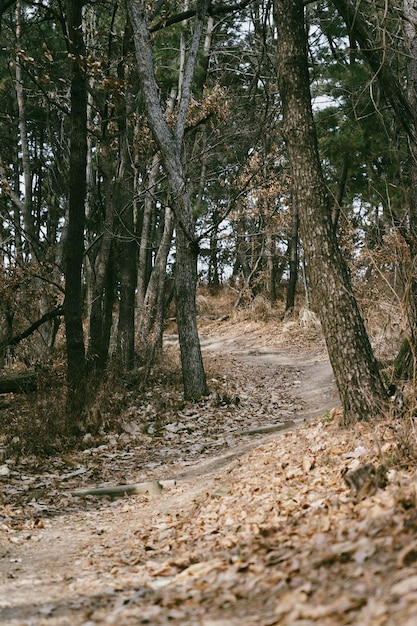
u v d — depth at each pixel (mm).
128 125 18203
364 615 3012
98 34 15797
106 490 9250
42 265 17688
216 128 19719
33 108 27094
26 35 21594
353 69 18859
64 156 20641
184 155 18641
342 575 3678
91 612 4289
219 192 28344
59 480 10266
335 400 14711
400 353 9727
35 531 7637
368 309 11859
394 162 16719
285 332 28984
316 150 9117
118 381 16797
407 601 2957
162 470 10469
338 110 20188
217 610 3771
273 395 16938
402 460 6184
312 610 3248
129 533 7184
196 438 12727
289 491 6711
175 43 23078
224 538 5746
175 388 17344
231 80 25281
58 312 16641
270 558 4504
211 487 8414
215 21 25203
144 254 25531
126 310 19578
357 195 21141
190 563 5250
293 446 8906
